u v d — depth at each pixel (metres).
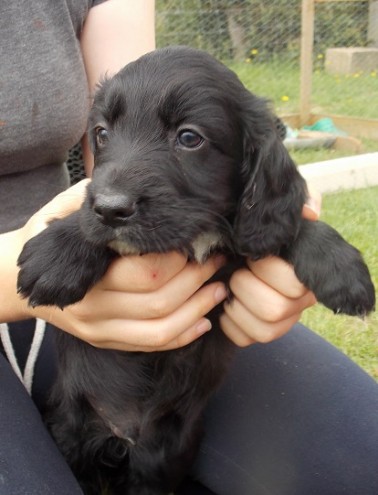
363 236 0.84
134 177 0.31
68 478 0.34
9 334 0.45
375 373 0.57
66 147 0.46
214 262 0.35
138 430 0.39
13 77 0.42
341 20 1.95
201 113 0.33
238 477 0.41
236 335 0.37
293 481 0.40
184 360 0.38
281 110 1.58
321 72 1.92
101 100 0.36
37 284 0.32
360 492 0.39
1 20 0.42
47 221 0.35
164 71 0.34
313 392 0.42
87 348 0.38
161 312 0.34
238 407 0.42
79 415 0.40
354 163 1.10
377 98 1.70
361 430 0.40
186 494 0.44
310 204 0.36
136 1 0.52
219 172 0.34
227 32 1.78
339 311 0.34
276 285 0.35
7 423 0.34
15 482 0.31
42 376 0.45
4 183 0.44
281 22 1.80
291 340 0.45
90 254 0.32
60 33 0.45
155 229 0.31
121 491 0.43
